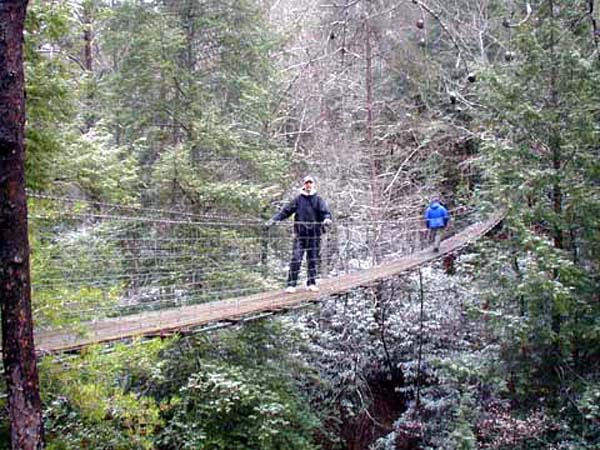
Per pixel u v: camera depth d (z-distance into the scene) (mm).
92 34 9484
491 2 11547
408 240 11852
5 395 3293
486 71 6918
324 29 12102
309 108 12961
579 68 6305
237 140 7477
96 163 6129
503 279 6637
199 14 7816
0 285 2506
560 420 6168
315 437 7727
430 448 7191
